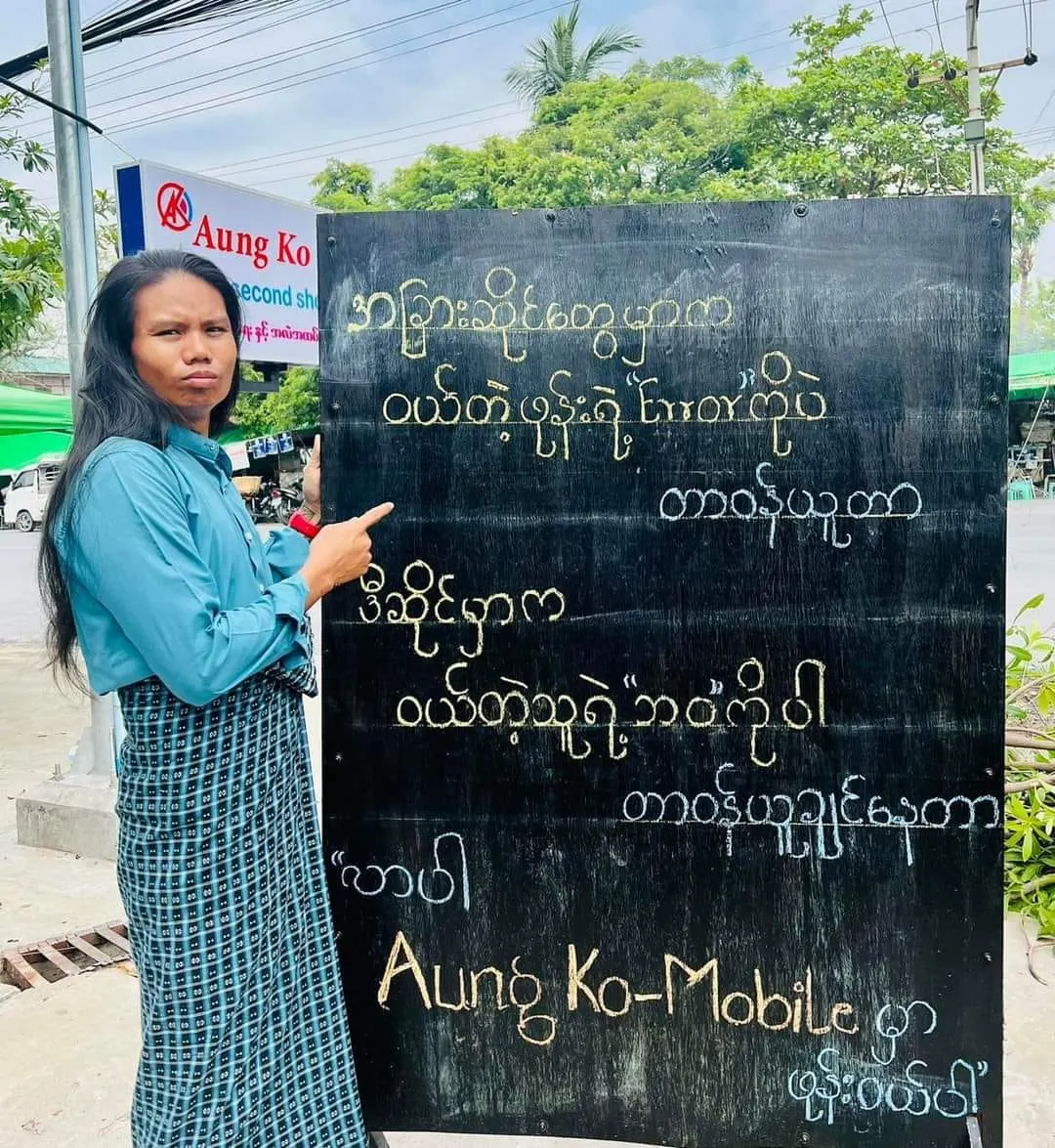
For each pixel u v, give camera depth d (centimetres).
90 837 396
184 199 448
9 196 589
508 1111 197
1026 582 930
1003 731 185
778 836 190
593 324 190
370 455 193
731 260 187
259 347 509
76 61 388
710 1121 194
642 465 190
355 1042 198
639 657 191
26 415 585
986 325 183
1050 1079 241
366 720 195
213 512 160
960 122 1852
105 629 154
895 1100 190
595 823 193
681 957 193
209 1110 158
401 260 191
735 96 1967
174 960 156
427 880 196
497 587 192
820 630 188
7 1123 233
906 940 188
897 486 186
